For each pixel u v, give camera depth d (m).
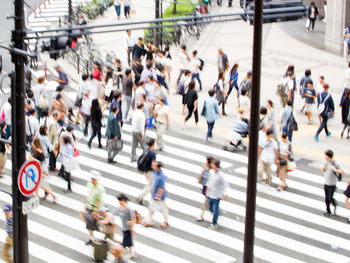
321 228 21.09
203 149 26.83
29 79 27.97
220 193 20.28
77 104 28.25
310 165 25.30
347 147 26.75
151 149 21.64
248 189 17.91
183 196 22.95
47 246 19.78
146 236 20.31
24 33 16.20
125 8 44.84
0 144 23.55
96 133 26.52
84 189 23.38
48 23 43.50
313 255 19.61
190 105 27.91
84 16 42.50
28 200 17.06
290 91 28.02
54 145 24.38
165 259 19.12
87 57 35.72
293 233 20.80
